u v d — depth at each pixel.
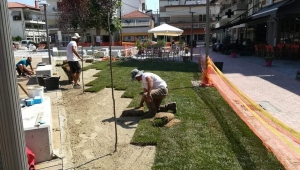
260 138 4.31
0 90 1.51
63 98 7.45
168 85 8.90
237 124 5.01
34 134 3.64
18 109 1.60
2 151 1.59
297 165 3.44
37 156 3.72
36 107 4.55
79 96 7.65
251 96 7.51
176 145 4.11
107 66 14.81
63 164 3.68
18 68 11.06
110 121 5.42
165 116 5.07
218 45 28.52
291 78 10.23
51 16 50.00
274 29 20.75
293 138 4.12
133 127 5.06
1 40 1.48
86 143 4.39
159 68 13.70
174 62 17.06
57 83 8.67
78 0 32.56
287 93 7.82
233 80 10.05
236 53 22.12
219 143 4.18
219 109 5.99
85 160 3.81
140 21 48.84
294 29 17.95
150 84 5.40
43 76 9.14
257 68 13.34
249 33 28.86
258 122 5.02
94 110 6.23
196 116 5.49
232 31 38.16
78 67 8.73
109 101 7.02
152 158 3.82
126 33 49.31
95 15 31.38
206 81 8.78
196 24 56.91
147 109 6.02
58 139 4.55
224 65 14.96
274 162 3.58
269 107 6.39
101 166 3.63
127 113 5.68
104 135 4.70
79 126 5.18
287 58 17.08
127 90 8.14
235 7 30.03
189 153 3.83
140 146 4.22
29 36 57.97
